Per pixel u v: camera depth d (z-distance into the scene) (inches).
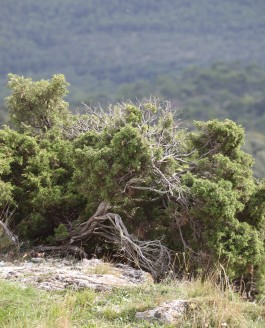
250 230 1508.4
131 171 1448.1
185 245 1491.1
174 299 1091.9
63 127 1828.2
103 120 1694.1
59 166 1716.3
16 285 1128.2
